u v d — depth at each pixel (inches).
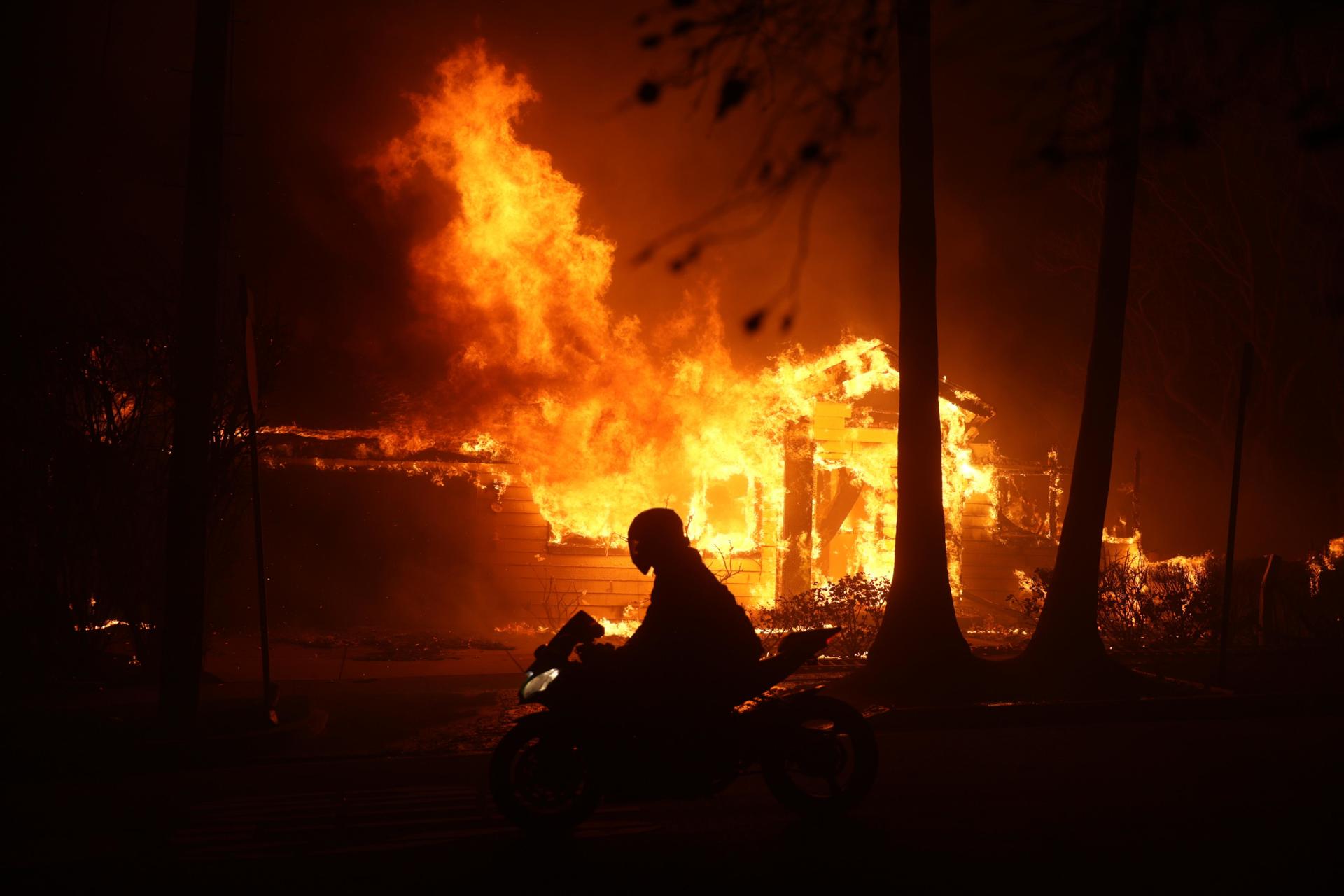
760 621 609.9
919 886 208.5
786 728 251.6
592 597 666.2
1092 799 278.7
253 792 289.1
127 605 454.6
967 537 733.3
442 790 287.9
